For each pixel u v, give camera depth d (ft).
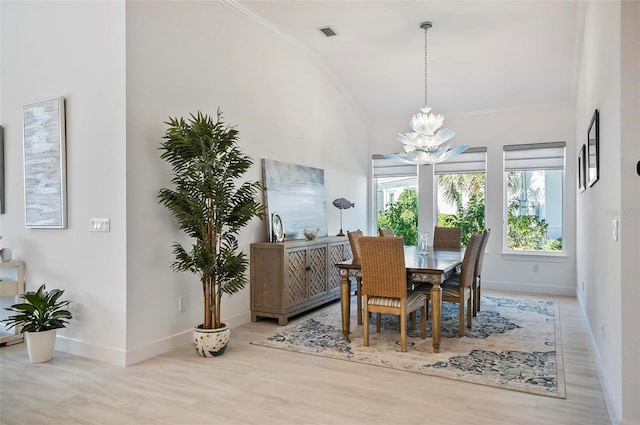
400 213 23.94
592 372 10.27
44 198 12.38
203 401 8.71
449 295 13.38
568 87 18.98
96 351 11.33
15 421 7.91
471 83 19.66
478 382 9.62
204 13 13.29
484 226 21.76
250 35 15.25
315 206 18.80
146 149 11.37
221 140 11.45
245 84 15.03
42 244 12.60
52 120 12.11
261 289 15.05
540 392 9.09
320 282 16.98
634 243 7.30
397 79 20.08
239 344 12.53
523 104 20.68
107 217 11.19
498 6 13.97
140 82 11.23
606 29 9.14
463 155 22.12
